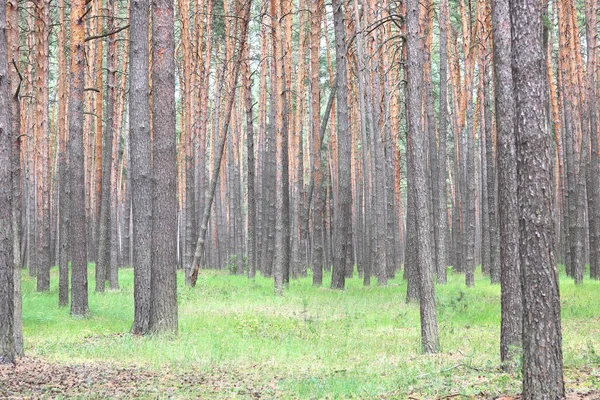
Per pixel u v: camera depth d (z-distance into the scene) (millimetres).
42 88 24016
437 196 26594
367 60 26344
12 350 10344
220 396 8086
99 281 22391
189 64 28688
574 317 15703
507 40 9727
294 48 38750
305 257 39938
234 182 38250
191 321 15266
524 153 6566
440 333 13297
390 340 12562
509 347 8820
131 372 9758
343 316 16312
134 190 14180
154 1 13758
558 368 6352
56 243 38562
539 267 6418
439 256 25250
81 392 8273
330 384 8398
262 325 14422
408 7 11477
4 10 10555
